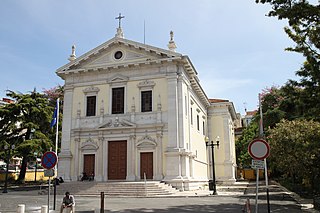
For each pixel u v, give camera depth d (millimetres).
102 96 32875
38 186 35500
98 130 31766
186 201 20969
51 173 14688
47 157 14375
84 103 33312
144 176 28469
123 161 30766
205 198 23078
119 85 32531
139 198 23141
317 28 14586
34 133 38312
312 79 15727
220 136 46688
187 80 33406
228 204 19234
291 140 22781
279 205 18656
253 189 33625
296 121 24953
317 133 20562
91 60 34062
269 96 44125
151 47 31609
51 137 41125
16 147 36625
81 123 32812
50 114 41281
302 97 16062
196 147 36906
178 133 29938
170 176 28812
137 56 32500
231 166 45188
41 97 42438
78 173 31625
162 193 25078
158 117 30453
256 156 10789
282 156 23547
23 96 40531
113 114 32031
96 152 31562
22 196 25406
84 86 33719
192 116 36125
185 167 29250
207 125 47469
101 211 12508
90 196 25109
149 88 31594
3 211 16609
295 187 27547
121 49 33156
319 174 22500
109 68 32844
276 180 47750
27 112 39344
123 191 25266
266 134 30328
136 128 30875
